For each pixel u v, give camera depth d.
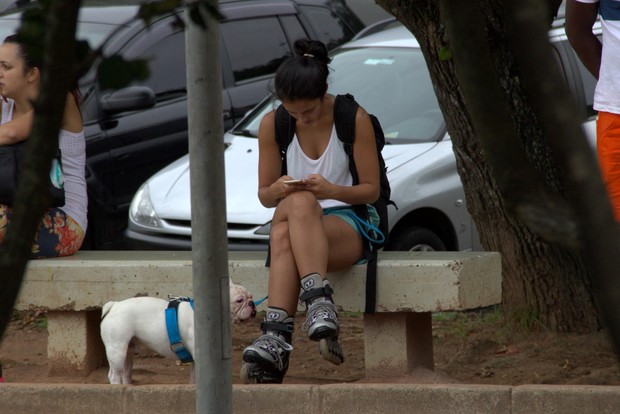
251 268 15.95
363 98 23.78
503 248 18.19
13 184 15.52
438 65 17.30
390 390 14.02
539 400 13.59
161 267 16.20
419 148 22.36
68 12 4.01
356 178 15.36
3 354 19.52
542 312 18.06
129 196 25.36
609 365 16.61
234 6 28.14
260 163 15.62
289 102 14.74
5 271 4.10
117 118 25.27
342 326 20.81
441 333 19.11
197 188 9.44
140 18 5.08
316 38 29.33
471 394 13.80
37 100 4.08
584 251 3.63
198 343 9.71
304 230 14.49
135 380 16.92
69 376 17.02
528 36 3.62
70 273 16.47
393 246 21.73
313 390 14.21
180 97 26.41
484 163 17.73
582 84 23.17
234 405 14.34
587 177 3.57
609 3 15.09
